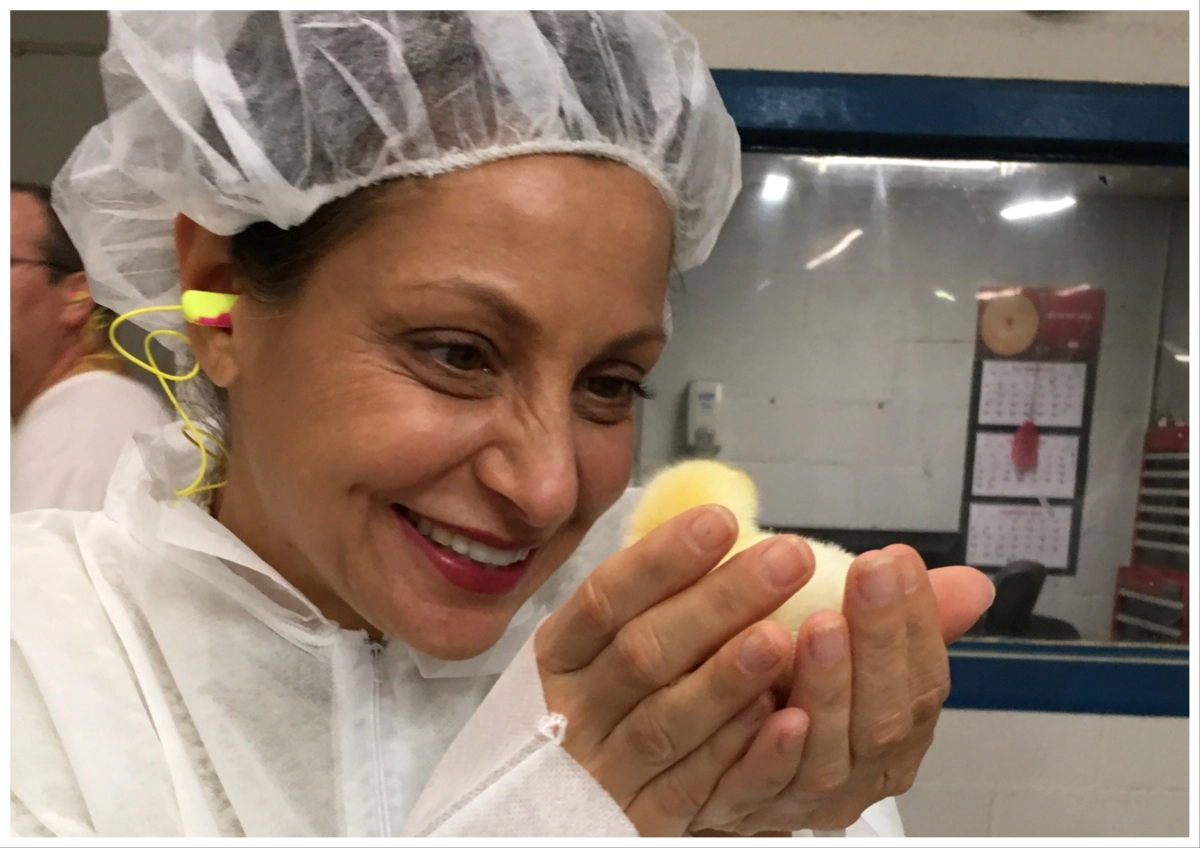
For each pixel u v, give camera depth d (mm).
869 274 998
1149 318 1010
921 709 348
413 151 368
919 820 998
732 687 309
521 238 367
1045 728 985
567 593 584
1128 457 1017
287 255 404
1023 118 905
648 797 357
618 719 351
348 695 487
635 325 399
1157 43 910
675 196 482
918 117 901
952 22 900
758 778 330
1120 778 985
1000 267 1002
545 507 375
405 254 370
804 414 1007
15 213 763
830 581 359
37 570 479
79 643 455
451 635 427
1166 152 956
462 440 384
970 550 1024
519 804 350
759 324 997
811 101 895
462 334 377
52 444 743
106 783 422
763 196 984
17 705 430
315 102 380
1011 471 1021
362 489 397
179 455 542
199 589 482
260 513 483
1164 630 1009
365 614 435
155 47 421
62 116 807
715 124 514
